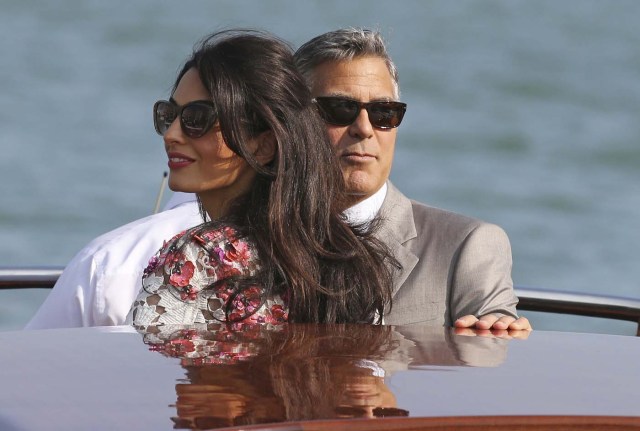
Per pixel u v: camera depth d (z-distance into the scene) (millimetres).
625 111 98750
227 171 9312
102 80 98312
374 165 12750
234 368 7105
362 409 6348
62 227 63875
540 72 110438
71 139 80000
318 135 9336
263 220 9023
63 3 125625
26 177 70688
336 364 7273
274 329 8375
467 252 12250
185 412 6234
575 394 6785
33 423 6027
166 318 8641
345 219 9781
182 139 9305
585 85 107188
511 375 7176
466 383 6938
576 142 87875
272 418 6176
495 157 83812
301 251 9031
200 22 124875
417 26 132625
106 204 66625
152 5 127625
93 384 6695
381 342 8047
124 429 5973
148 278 8797
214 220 9109
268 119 9109
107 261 11422
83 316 11422
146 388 6621
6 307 49531
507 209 72812
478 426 6262
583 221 70125
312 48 12969
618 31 135375
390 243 12383
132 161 75062
